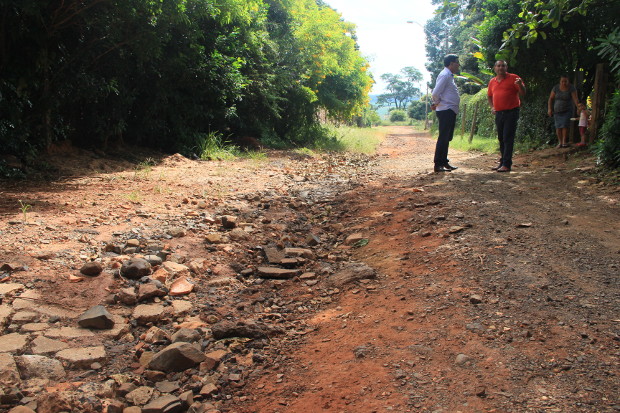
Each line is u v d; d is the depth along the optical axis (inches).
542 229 188.4
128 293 139.3
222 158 485.1
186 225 210.8
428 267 159.9
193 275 161.2
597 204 225.9
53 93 363.9
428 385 94.5
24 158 335.0
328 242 207.3
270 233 212.8
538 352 103.7
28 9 297.0
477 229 191.5
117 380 102.5
